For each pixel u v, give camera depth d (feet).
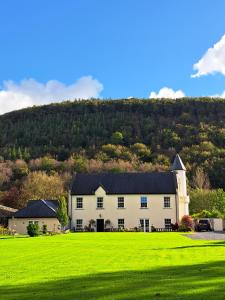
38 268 56.08
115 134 404.16
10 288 41.65
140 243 108.47
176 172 229.04
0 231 187.42
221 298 35.37
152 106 461.37
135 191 223.92
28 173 338.54
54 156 384.47
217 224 209.15
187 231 200.54
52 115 469.98
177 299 35.24
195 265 56.85
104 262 62.34
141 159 372.58
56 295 38.01
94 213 222.69
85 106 487.61
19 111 488.85
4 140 422.82
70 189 227.20
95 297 36.83
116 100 490.90
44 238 144.25
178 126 405.80
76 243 111.55
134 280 44.96
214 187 321.11
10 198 282.77
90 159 370.53
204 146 361.51
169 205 221.66
